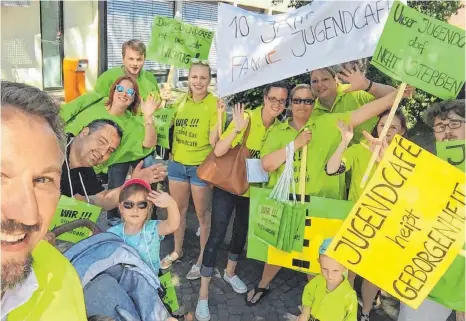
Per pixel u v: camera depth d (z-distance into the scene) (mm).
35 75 7922
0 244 1020
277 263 2660
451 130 2254
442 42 2055
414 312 2430
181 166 3479
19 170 1015
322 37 2439
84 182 2762
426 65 2086
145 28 9023
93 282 1751
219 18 2652
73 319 1264
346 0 2355
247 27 2590
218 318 3195
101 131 2730
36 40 7840
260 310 3314
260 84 2611
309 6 2457
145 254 2287
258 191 2670
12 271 1045
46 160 1060
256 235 2686
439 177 1965
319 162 2650
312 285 2535
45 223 1081
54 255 1307
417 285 2002
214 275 3725
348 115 2582
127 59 3514
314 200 2557
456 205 1953
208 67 3299
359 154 2682
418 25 2066
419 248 1995
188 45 3758
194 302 3355
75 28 8141
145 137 3328
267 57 2561
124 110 3172
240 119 2879
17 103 1041
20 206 1013
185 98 3502
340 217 2521
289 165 2602
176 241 3842
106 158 2787
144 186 2305
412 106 4094
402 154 2002
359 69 2902
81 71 6016
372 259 2035
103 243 1872
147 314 1866
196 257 3980
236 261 3510
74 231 2449
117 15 8469
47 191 1071
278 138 2834
